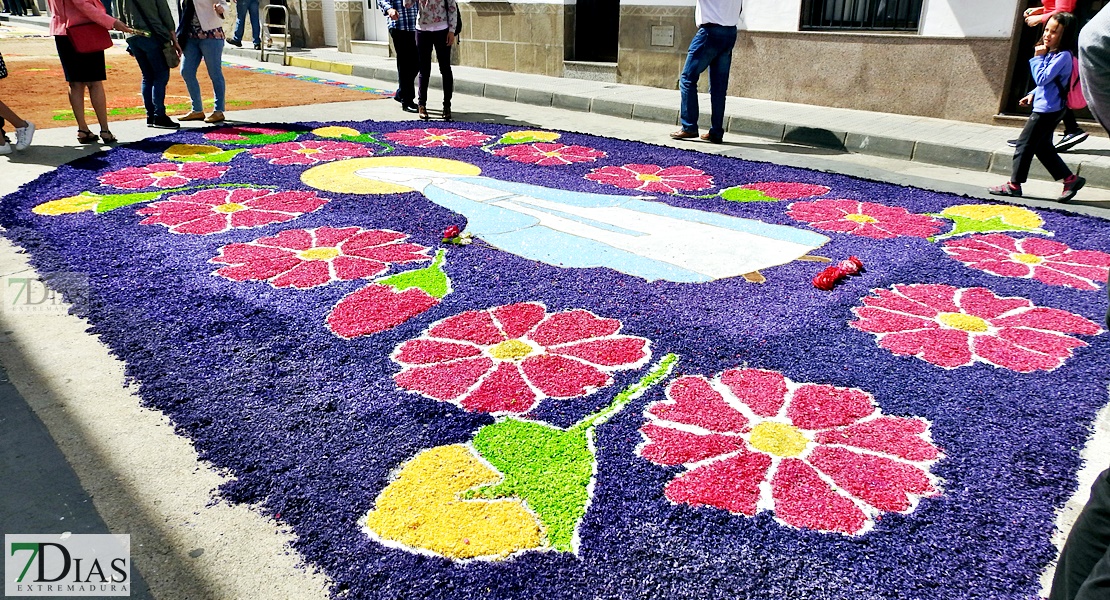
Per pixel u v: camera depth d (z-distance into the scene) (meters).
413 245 4.34
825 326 3.31
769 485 2.23
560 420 2.55
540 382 2.79
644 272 3.94
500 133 7.93
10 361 2.97
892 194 5.62
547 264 4.05
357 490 2.21
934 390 2.78
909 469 2.31
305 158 6.59
